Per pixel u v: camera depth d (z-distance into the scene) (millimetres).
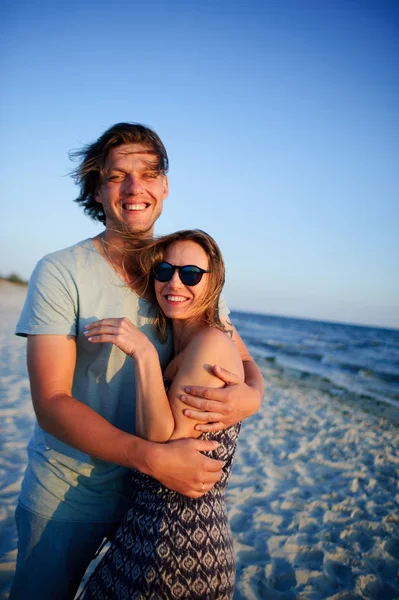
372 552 3705
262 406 9398
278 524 4074
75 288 1754
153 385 1577
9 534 3311
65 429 1559
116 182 1907
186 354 1746
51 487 1768
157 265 1866
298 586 3152
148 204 1952
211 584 1536
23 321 1697
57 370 1658
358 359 23453
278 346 27188
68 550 1756
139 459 1501
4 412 6199
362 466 5969
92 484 1797
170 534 1548
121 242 1901
